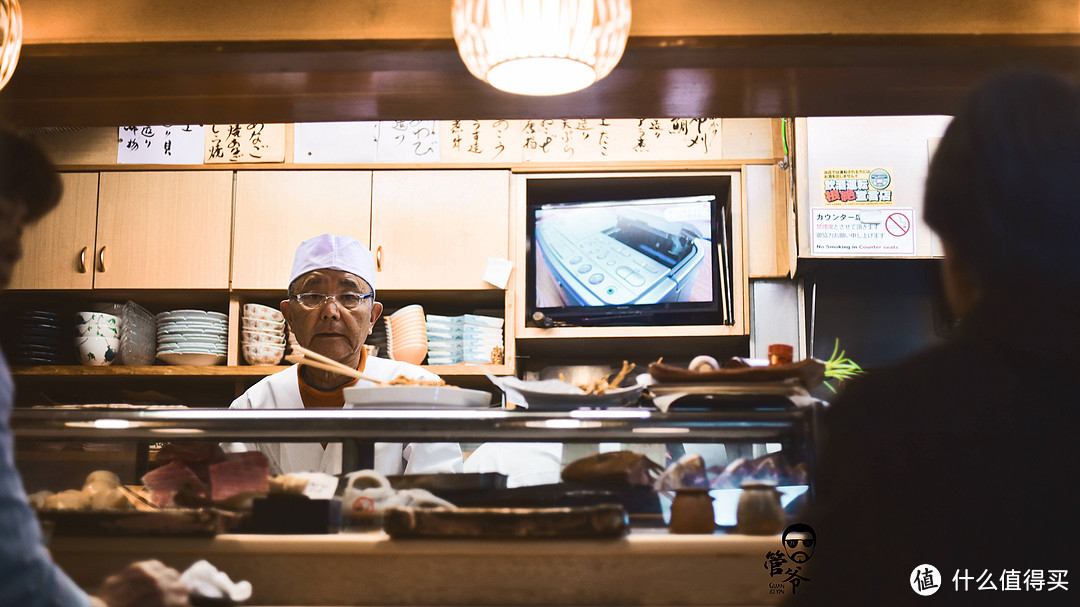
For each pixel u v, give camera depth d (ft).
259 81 6.41
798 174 10.32
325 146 11.17
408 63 6.15
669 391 4.78
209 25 6.02
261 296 11.25
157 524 4.25
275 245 10.98
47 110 6.87
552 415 4.61
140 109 6.88
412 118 7.07
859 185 10.34
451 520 4.17
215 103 6.79
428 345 10.67
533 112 7.00
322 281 7.93
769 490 4.29
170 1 6.05
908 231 10.26
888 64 6.13
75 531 4.26
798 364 4.58
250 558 4.25
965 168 2.87
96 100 6.68
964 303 3.06
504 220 11.00
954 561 2.76
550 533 4.15
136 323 10.73
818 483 3.12
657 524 4.64
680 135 11.02
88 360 10.53
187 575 4.02
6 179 3.76
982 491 2.75
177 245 11.01
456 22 5.27
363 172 11.13
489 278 10.80
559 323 10.84
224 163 11.15
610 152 11.01
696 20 5.94
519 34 5.04
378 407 4.98
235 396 11.69
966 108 2.94
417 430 4.61
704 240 10.68
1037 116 2.84
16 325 10.52
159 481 4.65
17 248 3.80
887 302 10.43
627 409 4.68
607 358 12.00
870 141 10.39
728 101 6.72
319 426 4.62
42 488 4.96
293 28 5.99
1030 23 5.91
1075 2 5.92
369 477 4.66
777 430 4.60
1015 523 2.72
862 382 3.08
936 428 2.83
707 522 4.33
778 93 6.55
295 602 4.22
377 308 8.90
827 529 2.96
